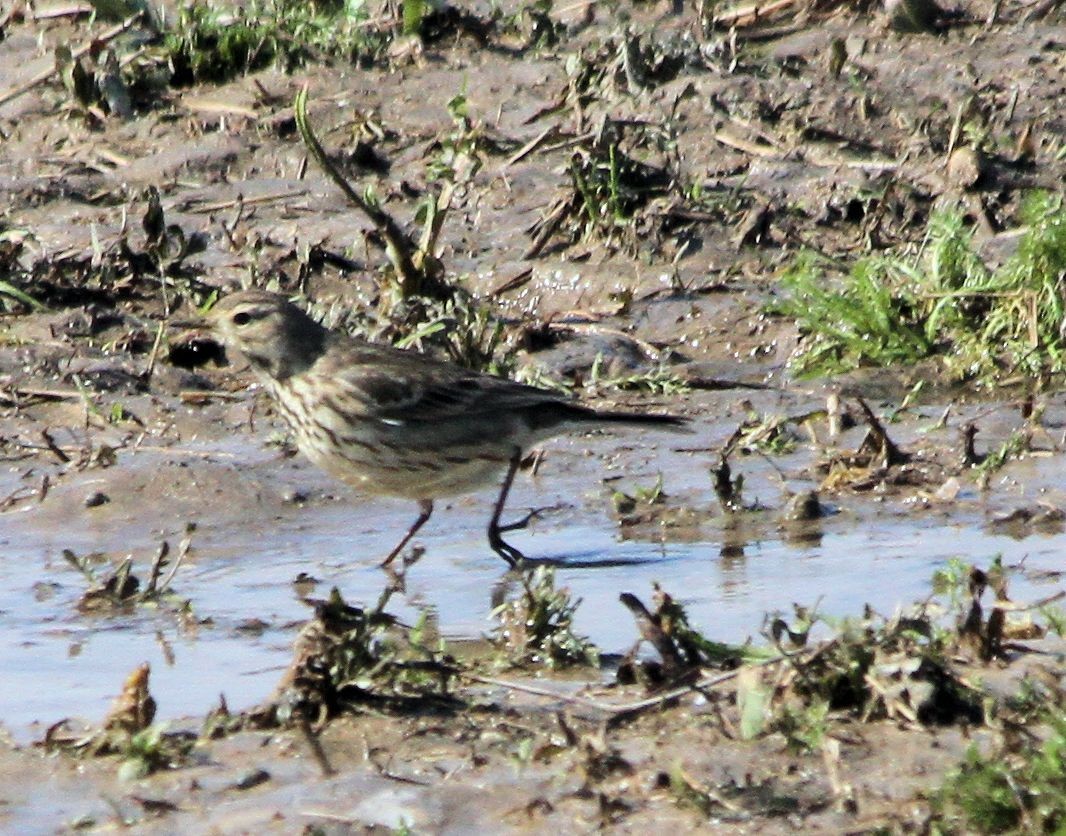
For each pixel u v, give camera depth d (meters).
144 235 18.52
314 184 19.58
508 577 12.38
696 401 15.99
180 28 22.03
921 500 13.63
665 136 19.59
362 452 13.30
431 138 20.28
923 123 20.00
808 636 10.08
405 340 16.39
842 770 8.48
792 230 18.55
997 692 9.22
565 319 17.59
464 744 8.95
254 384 16.23
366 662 9.48
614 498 13.72
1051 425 15.08
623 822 8.14
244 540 13.25
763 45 22.00
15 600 11.88
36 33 22.41
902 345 16.78
